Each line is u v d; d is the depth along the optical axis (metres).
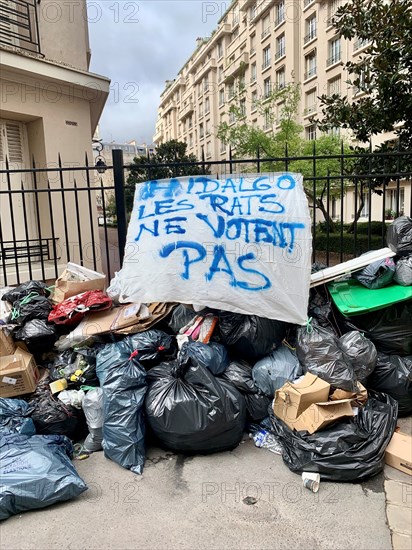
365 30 5.68
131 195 4.38
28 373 2.86
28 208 6.57
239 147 15.09
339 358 2.60
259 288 2.88
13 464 2.13
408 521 1.98
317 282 3.05
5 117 6.16
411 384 2.88
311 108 23.52
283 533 1.93
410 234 3.18
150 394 2.60
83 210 7.04
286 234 2.91
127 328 3.09
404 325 2.99
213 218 3.09
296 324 2.99
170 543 1.89
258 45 28.31
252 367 2.92
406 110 5.61
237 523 2.00
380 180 5.62
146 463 2.52
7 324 3.15
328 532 1.93
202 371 2.55
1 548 1.88
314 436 2.31
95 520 2.04
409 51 5.12
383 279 3.10
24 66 5.69
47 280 6.14
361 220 17.69
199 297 3.03
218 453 2.60
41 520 2.04
